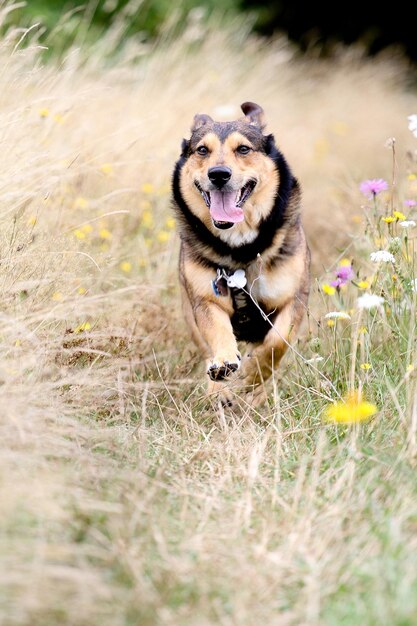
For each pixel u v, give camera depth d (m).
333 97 13.55
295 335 5.22
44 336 4.62
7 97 6.29
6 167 5.37
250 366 5.20
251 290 5.17
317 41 18.48
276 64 12.48
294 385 5.09
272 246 5.13
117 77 8.93
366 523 3.51
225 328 5.09
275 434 4.43
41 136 6.32
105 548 3.26
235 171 5.05
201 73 10.09
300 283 5.28
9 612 2.79
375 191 5.46
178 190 5.40
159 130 8.21
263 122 5.64
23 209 5.54
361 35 18.98
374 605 2.98
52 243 5.31
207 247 5.14
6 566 2.93
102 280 5.55
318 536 3.44
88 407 4.33
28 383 4.14
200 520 3.60
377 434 4.18
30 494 3.27
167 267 6.60
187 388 5.16
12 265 4.79
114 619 2.87
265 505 3.72
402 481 3.75
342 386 4.86
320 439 4.12
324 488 3.83
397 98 14.58
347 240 7.64
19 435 3.60
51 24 11.49
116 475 3.72
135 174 7.29
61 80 7.71
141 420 4.60
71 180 6.60
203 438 4.53
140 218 7.11
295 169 10.12
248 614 2.99
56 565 3.07
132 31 13.16
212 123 5.45
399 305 4.96
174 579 3.09
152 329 5.56
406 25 19.09
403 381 4.34
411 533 3.43
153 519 3.49
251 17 16.25
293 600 3.11
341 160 10.84
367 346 4.80
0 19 6.79
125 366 4.92
